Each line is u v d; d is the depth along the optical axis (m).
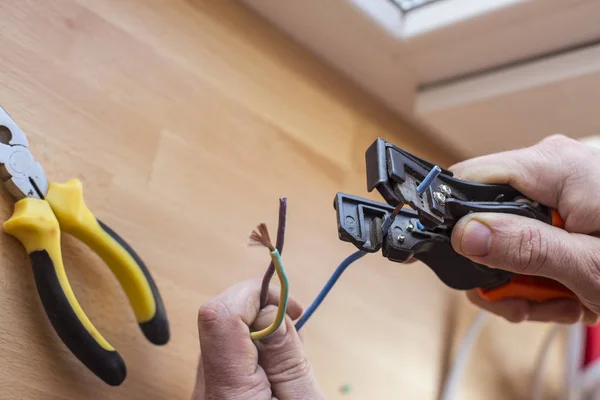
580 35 0.60
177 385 0.48
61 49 0.48
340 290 0.60
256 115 0.58
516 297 0.52
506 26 0.60
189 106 0.54
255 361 0.42
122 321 0.47
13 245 0.43
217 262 0.52
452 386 0.65
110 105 0.49
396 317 0.64
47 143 0.46
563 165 0.47
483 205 0.44
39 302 0.43
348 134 0.65
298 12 0.60
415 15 0.62
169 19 0.54
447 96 0.66
